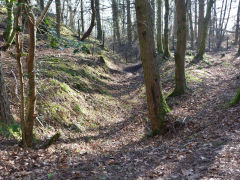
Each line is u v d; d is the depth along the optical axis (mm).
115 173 4750
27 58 5426
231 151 4754
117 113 11734
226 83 12711
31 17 4812
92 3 4824
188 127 7562
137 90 15461
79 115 9688
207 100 10047
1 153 5441
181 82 11758
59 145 6938
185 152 5352
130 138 8172
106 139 8320
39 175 4668
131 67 24016
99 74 16250
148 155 5801
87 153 6500
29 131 6137
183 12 11000
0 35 14414
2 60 10875
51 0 4961
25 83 9172
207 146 5402
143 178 4359
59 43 4242
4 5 4426
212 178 3873
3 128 6422
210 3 19953
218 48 32406
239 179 3670
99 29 29172
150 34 7305
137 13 7164
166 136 7484
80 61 15734
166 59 20766
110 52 26219
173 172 4438
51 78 10602
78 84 12062
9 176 4523
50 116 8469
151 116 7973
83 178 4496
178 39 11367
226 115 7398
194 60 20328
